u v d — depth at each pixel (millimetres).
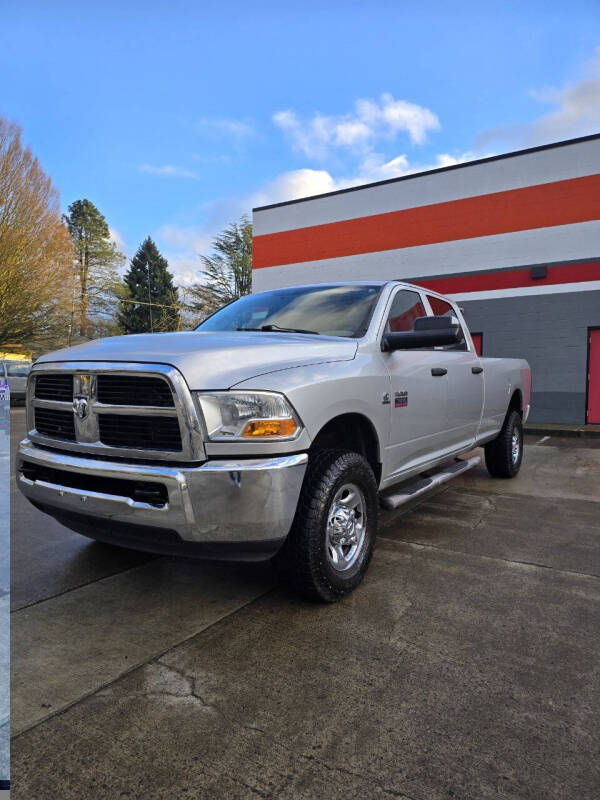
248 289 46906
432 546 3793
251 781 1635
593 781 1632
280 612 2773
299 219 16281
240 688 2107
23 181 25078
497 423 5719
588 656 2342
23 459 3014
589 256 12297
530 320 12969
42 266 26578
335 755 1742
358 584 3002
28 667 2254
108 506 2564
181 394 2402
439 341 3266
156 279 60594
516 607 2816
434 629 2580
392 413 3441
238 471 2377
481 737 1825
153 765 1699
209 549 2453
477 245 13555
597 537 4008
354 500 3035
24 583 3154
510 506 4957
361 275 15227
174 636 2527
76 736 1829
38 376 3037
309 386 2662
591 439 10898
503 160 13203
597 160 12172
